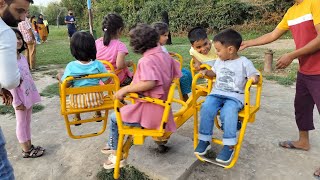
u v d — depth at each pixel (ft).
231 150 9.80
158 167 10.96
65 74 10.69
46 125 15.66
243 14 60.23
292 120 15.78
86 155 12.28
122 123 9.47
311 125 12.30
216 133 13.75
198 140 10.85
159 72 8.64
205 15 60.49
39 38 55.36
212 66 11.28
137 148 12.23
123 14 70.33
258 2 59.98
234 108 9.59
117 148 9.51
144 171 10.90
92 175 11.11
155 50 8.80
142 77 8.48
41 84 24.38
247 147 12.92
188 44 48.52
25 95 11.53
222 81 10.17
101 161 11.82
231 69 10.03
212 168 11.42
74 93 10.09
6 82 6.57
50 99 20.21
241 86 9.99
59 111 17.83
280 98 19.26
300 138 12.66
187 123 14.99
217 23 59.98
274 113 16.72
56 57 37.65
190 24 61.98
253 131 14.38
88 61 10.93
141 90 8.57
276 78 24.00
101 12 75.20
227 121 9.50
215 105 10.00
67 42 57.98
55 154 12.67
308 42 10.76
